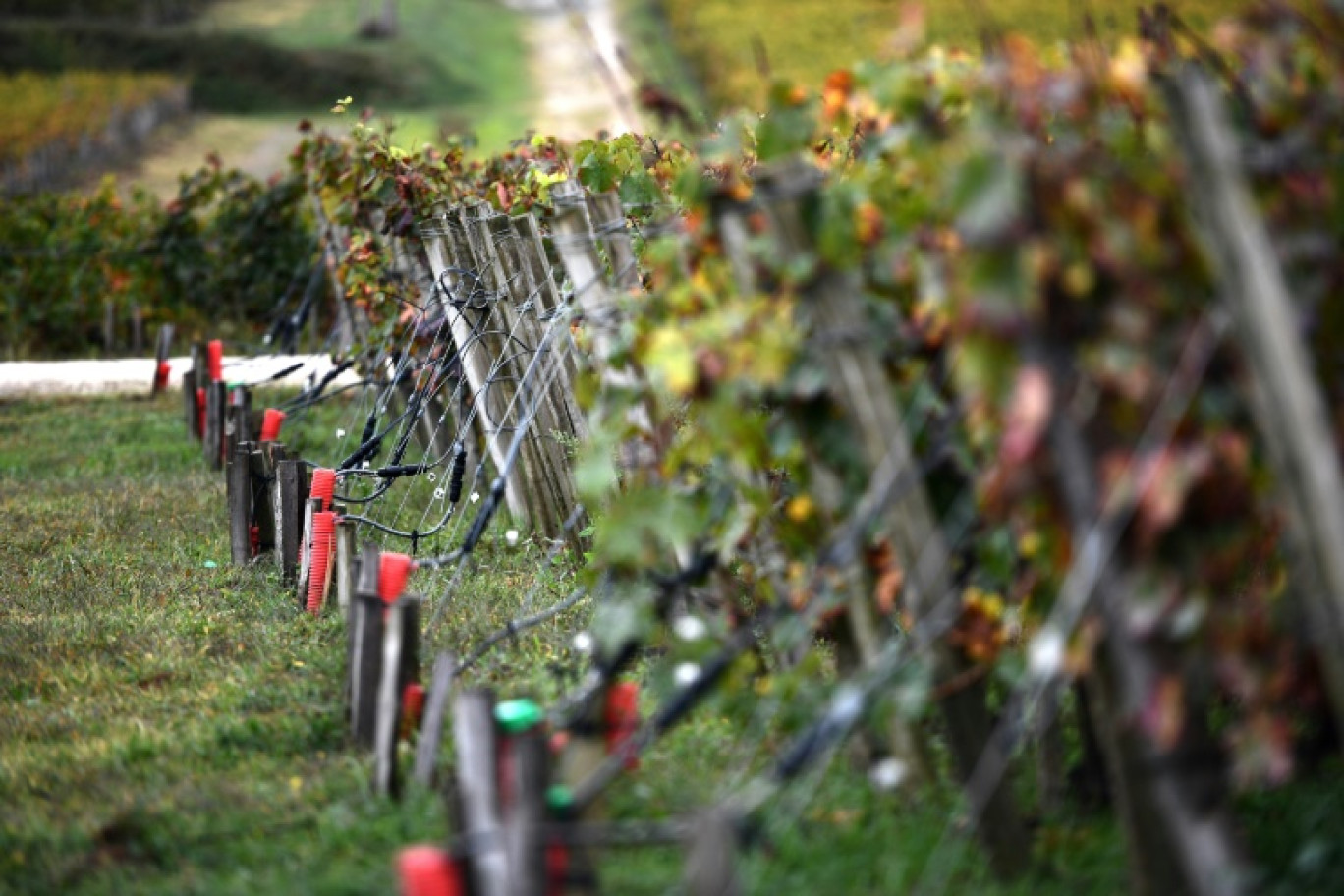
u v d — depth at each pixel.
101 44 137.00
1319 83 8.69
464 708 8.94
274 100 127.31
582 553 18.34
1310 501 7.18
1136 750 8.96
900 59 10.04
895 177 10.12
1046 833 10.35
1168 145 8.13
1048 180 7.57
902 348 9.79
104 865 10.71
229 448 24.77
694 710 12.48
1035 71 8.21
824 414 10.14
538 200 20.20
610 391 11.17
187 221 44.38
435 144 32.12
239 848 10.84
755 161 13.91
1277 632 8.37
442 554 19.28
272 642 16.05
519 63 141.25
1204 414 7.87
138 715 13.97
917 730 10.59
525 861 7.93
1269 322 7.16
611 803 10.62
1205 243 7.52
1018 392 7.47
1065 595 7.78
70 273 44.97
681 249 10.86
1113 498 7.72
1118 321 7.55
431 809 10.95
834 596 10.51
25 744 13.37
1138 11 9.42
